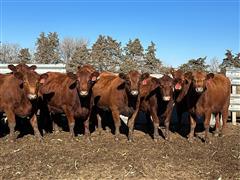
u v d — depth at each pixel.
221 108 10.93
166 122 10.28
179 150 9.00
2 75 10.60
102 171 7.21
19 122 11.68
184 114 13.02
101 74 11.80
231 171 7.37
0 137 10.59
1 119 11.88
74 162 7.73
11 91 9.80
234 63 29.30
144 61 36.41
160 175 7.07
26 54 41.34
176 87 10.45
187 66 26.47
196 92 9.88
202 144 9.80
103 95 10.73
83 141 9.84
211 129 12.20
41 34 43.78
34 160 7.93
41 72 13.36
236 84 13.02
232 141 10.22
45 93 11.00
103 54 38.22
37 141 9.79
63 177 6.95
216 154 8.64
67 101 10.20
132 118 10.11
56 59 44.22
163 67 34.47
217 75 11.32
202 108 10.06
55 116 11.25
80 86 9.66
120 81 10.26
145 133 11.35
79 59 38.59
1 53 43.44
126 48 37.22
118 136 10.17
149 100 10.41
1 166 7.59
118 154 8.37
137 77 9.70
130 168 7.36
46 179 6.87
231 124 12.88
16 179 6.88
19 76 9.52
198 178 6.96
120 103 10.15
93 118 11.93
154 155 8.37
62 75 11.19
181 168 7.50
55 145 9.34
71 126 10.23
